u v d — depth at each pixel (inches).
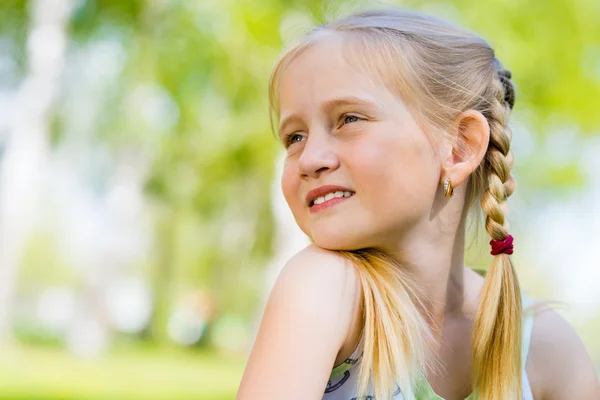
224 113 387.9
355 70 46.8
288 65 49.0
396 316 44.3
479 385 49.2
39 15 420.5
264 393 40.1
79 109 459.5
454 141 49.0
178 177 484.7
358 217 45.4
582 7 346.3
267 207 508.4
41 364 427.5
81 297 578.2
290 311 42.0
